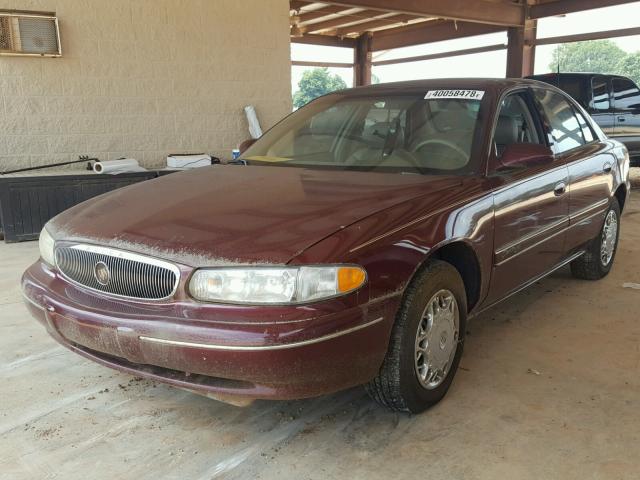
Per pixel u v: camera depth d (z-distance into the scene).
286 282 2.07
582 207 3.97
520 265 3.27
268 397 2.17
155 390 2.91
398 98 3.52
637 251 5.71
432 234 2.50
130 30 7.01
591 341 3.52
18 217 6.08
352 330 2.16
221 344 2.07
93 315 2.33
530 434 2.51
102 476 2.23
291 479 2.21
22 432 2.53
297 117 3.88
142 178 6.73
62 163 6.80
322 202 2.53
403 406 2.55
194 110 7.61
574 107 4.30
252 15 7.81
